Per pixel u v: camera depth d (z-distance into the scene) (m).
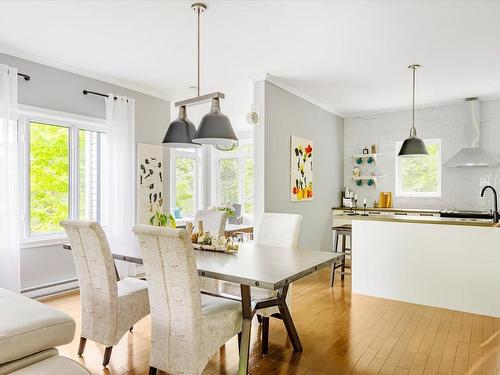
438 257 3.61
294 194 4.95
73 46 3.47
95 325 2.40
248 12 2.79
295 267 2.15
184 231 1.82
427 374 2.30
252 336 2.90
